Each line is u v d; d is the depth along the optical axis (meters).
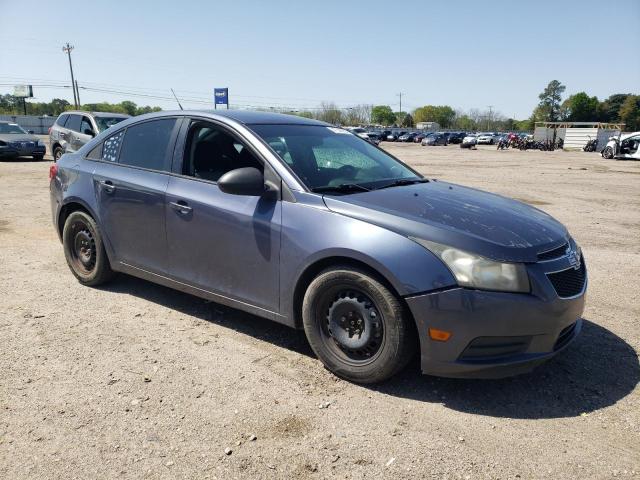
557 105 141.25
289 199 3.55
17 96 83.19
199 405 3.09
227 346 3.86
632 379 3.51
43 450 2.67
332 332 3.42
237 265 3.79
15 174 14.76
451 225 3.18
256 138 3.86
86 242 4.98
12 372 3.42
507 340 3.03
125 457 2.63
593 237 8.00
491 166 24.67
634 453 2.74
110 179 4.59
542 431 2.91
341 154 4.23
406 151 42.53
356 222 3.27
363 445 2.75
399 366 3.20
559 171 21.81
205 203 3.90
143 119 4.62
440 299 2.99
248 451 2.69
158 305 4.62
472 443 2.79
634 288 5.44
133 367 3.52
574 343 4.05
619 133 50.12
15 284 5.12
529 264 3.05
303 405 3.11
